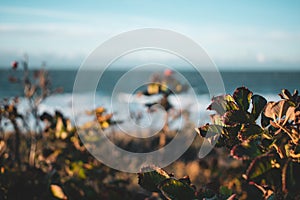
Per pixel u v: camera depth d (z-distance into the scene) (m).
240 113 1.15
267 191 1.14
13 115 2.73
